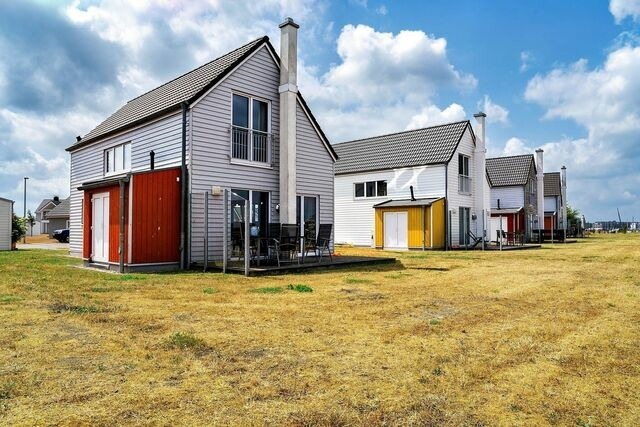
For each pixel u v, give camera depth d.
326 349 4.40
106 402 3.08
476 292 8.01
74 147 17.69
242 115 13.45
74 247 17.62
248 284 8.88
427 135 27.02
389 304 6.77
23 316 5.66
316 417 2.90
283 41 13.73
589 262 14.65
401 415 2.95
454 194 25.11
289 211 13.29
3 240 23.56
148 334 4.88
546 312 6.27
